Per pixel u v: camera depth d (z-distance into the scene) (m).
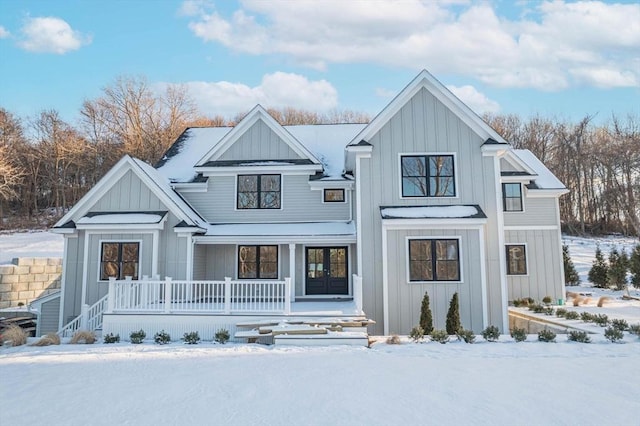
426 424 5.27
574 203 47.09
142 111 45.81
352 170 17.19
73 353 10.02
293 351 9.89
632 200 38.34
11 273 19.02
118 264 15.29
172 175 18.45
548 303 19.06
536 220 20.38
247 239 15.90
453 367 8.23
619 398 6.32
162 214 15.55
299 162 17.34
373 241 14.34
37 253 29.22
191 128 22.39
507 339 11.33
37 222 40.91
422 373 7.76
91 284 15.23
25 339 11.88
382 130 14.88
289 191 17.47
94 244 15.38
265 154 17.67
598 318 12.81
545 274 20.08
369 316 13.95
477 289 13.66
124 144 44.88
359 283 12.77
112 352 10.10
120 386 7.04
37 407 6.01
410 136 14.80
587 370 8.00
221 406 5.97
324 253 17.08
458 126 14.77
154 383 7.22
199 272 16.39
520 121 56.06
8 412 5.81
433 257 13.88
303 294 16.72
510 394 6.48
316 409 5.81
